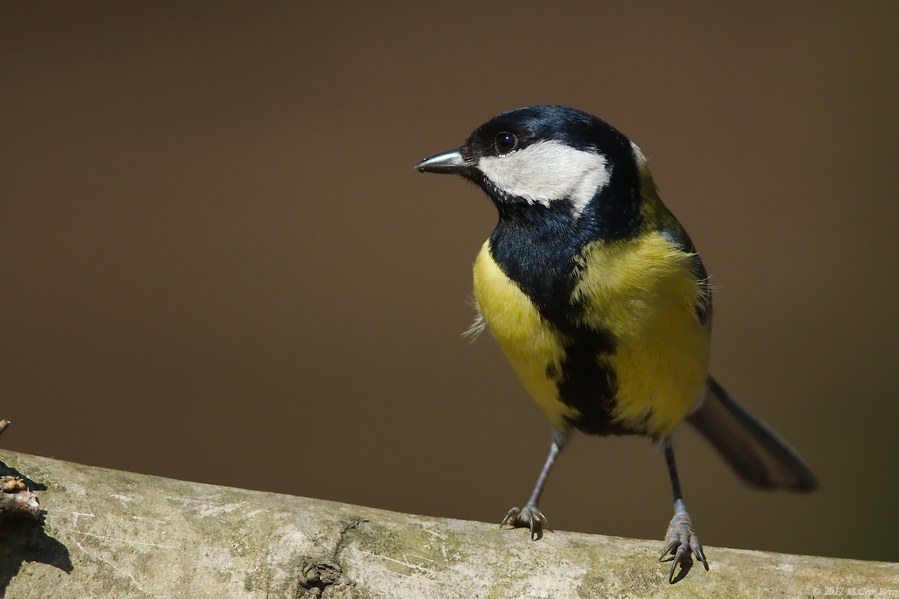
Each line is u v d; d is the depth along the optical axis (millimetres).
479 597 2863
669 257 2895
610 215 2895
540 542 2871
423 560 2865
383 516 2871
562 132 2898
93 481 2861
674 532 2877
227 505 2865
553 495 3049
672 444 2916
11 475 2855
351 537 2865
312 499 2871
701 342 2904
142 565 2855
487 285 2902
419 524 2871
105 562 2854
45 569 2852
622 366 2896
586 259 2893
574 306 2893
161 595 2854
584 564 2869
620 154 2898
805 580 2865
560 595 2863
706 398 2965
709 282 2908
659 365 2896
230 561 2859
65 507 2857
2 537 2852
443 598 2861
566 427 2920
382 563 2863
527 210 2898
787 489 2973
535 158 2898
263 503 2867
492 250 2904
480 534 2871
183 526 2861
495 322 2902
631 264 2891
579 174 2896
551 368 2900
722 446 2975
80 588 2852
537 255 2896
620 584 2867
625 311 2893
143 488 2863
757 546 3037
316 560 2859
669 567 2869
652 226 2898
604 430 2918
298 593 2857
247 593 2855
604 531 3037
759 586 2865
